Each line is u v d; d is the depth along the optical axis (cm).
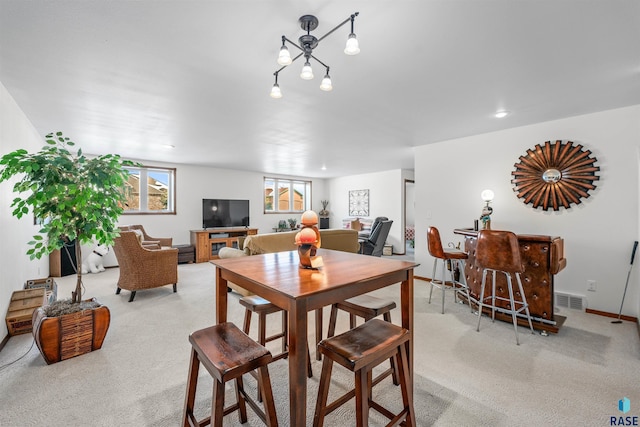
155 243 533
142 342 244
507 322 284
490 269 263
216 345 126
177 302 349
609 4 146
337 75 225
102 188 228
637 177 285
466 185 411
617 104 284
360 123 346
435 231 318
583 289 316
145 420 153
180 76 224
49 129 358
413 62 206
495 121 337
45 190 202
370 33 171
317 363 211
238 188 743
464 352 226
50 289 318
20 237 294
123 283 359
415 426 142
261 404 166
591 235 311
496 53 194
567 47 186
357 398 118
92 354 223
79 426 148
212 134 394
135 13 152
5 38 171
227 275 154
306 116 322
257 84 240
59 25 160
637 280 285
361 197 830
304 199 904
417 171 471
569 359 215
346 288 129
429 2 145
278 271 146
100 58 196
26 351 226
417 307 331
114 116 313
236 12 152
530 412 159
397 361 137
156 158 577
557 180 329
